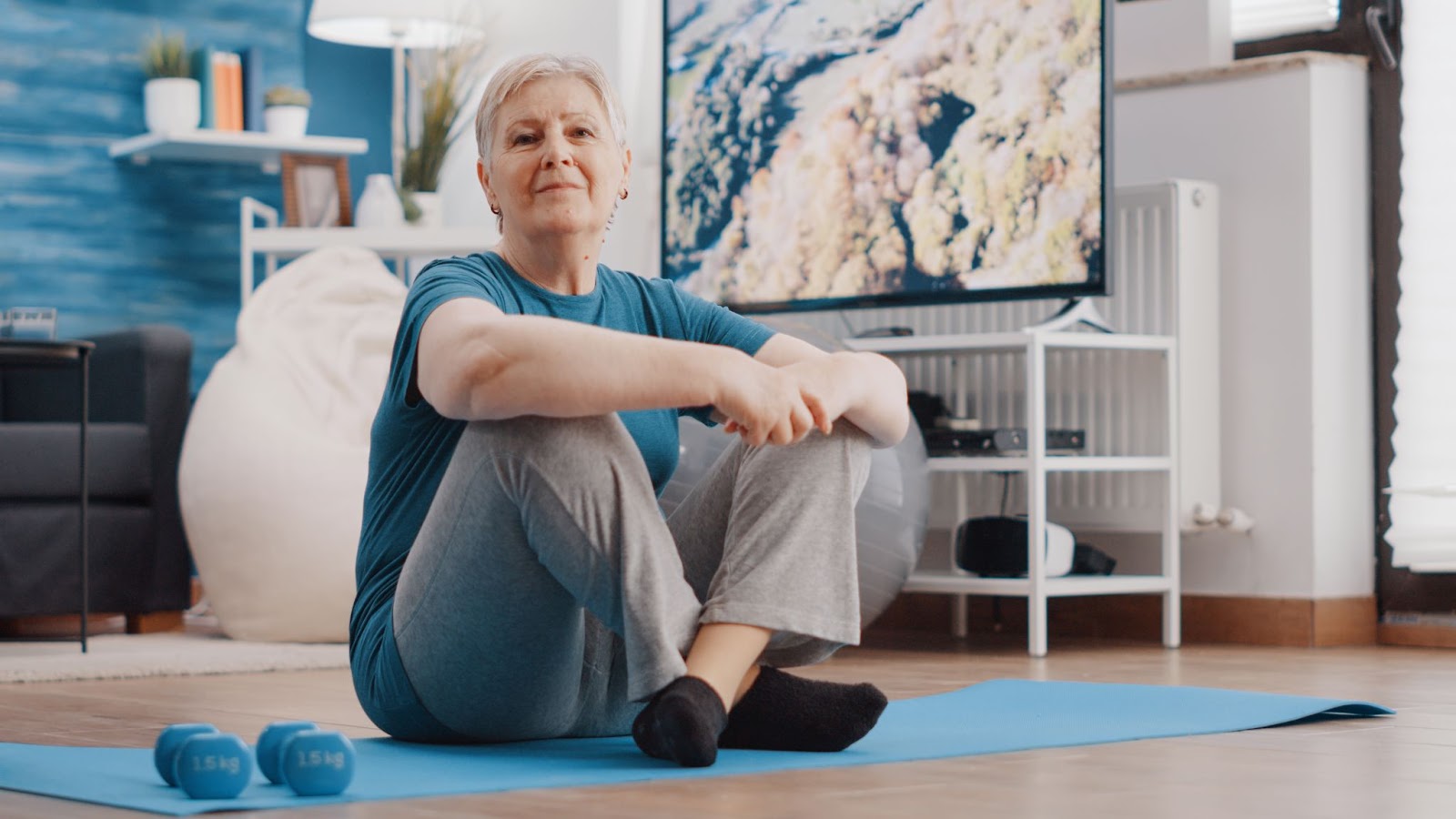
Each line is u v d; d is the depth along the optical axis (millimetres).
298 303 3822
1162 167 3811
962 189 3520
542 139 1686
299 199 4680
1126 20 3904
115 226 4805
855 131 3713
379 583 1723
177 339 3996
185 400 3998
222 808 1293
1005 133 3453
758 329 1793
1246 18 3889
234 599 3600
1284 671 2881
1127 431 3674
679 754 1482
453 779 1438
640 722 1511
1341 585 3580
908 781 1470
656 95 4539
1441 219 3570
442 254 4605
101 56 4793
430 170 4789
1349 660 3137
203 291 4918
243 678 2891
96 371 4113
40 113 4719
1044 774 1536
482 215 4910
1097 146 3305
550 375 1410
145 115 4828
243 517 3537
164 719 2150
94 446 3812
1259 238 3648
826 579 1534
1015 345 3391
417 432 1663
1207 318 3658
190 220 4906
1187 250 3625
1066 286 3350
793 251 3826
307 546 3494
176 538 3961
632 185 4566
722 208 3977
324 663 3143
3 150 4672
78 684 2760
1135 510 3688
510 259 1721
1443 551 3523
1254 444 3643
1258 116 3656
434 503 1553
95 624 4285
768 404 1465
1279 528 3596
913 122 3609
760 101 3904
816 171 3785
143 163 4852
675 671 1481
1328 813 1312
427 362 1488
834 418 1517
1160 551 3766
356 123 5180
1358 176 3645
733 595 1517
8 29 4688
